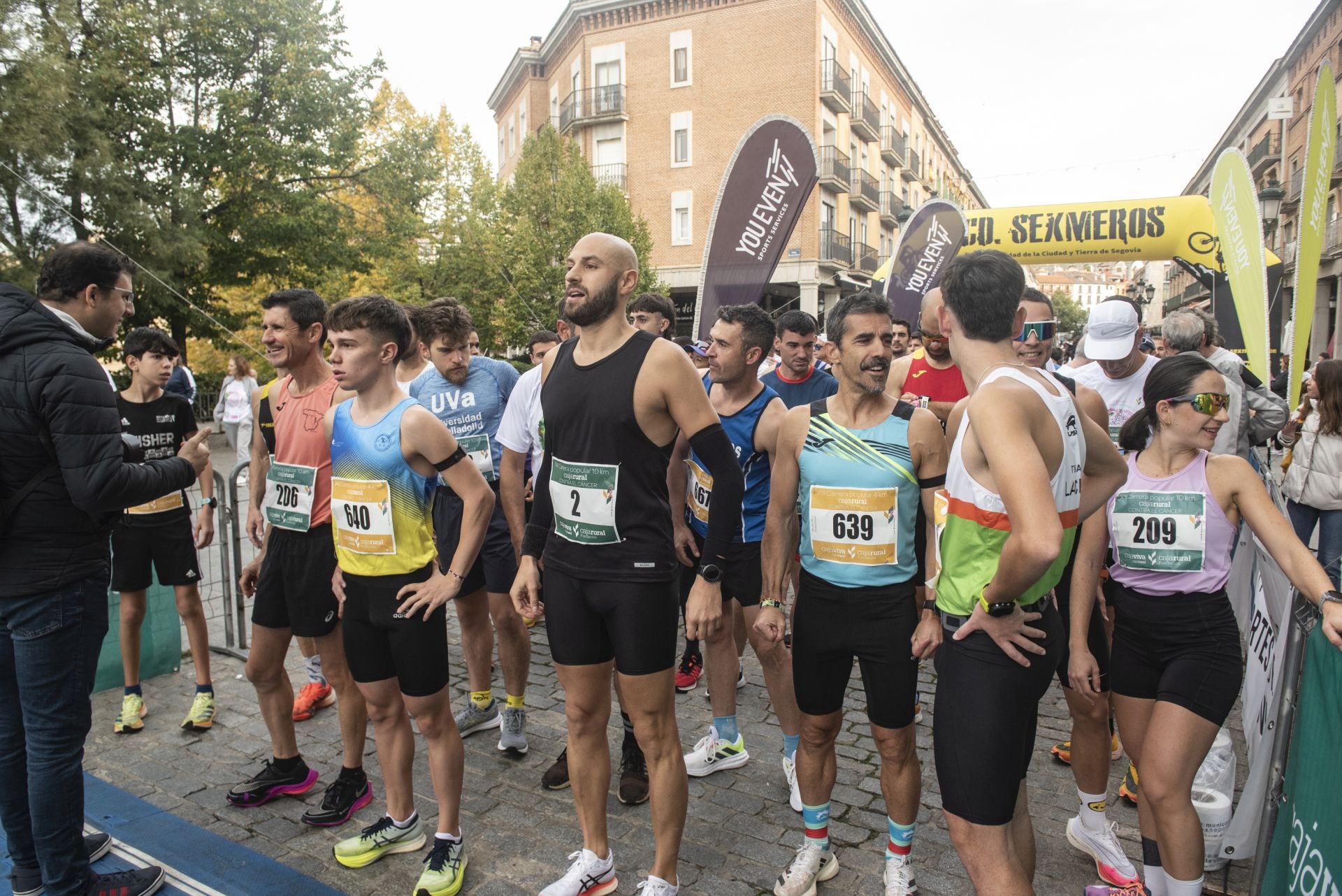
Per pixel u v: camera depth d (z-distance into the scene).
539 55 31.34
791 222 5.07
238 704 4.08
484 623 3.78
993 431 1.70
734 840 2.90
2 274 12.79
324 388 3.01
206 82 17.70
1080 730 2.70
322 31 18.33
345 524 2.61
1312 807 1.79
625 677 2.39
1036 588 1.85
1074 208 11.40
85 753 3.56
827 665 2.52
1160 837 2.28
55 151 13.45
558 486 2.45
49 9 14.21
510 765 3.48
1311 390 5.24
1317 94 4.25
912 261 6.80
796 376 3.90
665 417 2.37
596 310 2.33
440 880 2.56
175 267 16.19
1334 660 1.76
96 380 2.35
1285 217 25.98
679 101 26.34
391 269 21.95
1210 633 2.30
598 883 2.53
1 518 2.30
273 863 2.75
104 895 2.49
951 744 1.93
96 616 2.49
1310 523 5.34
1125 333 3.56
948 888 2.61
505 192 21.80
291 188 18.77
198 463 2.66
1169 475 2.38
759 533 3.17
